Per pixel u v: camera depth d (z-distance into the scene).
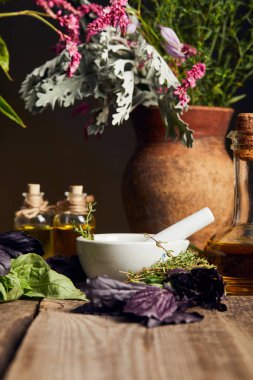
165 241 1.22
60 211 1.47
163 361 0.77
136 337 0.88
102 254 1.18
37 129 1.98
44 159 1.98
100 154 1.98
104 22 1.29
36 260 1.16
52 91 1.45
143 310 0.95
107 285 1.01
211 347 0.83
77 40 1.43
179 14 1.64
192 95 1.60
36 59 1.97
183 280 1.06
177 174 1.51
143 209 1.54
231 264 1.18
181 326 0.94
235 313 1.03
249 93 1.98
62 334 0.89
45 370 0.73
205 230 1.54
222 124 1.56
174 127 1.49
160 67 1.41
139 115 1.55
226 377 0.71
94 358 0.78
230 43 1.67
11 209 1.98
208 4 1.61
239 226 1.20
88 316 1.00
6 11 1.96
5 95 1.97
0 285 1.10
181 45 1.50
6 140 1.98
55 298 1.13
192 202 1.52
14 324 0.96
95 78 1.48
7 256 1.10
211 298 1.06
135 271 1.18
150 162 1.53
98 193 1.98
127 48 1.48
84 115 1.98
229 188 1.55
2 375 0.75
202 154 1.53
